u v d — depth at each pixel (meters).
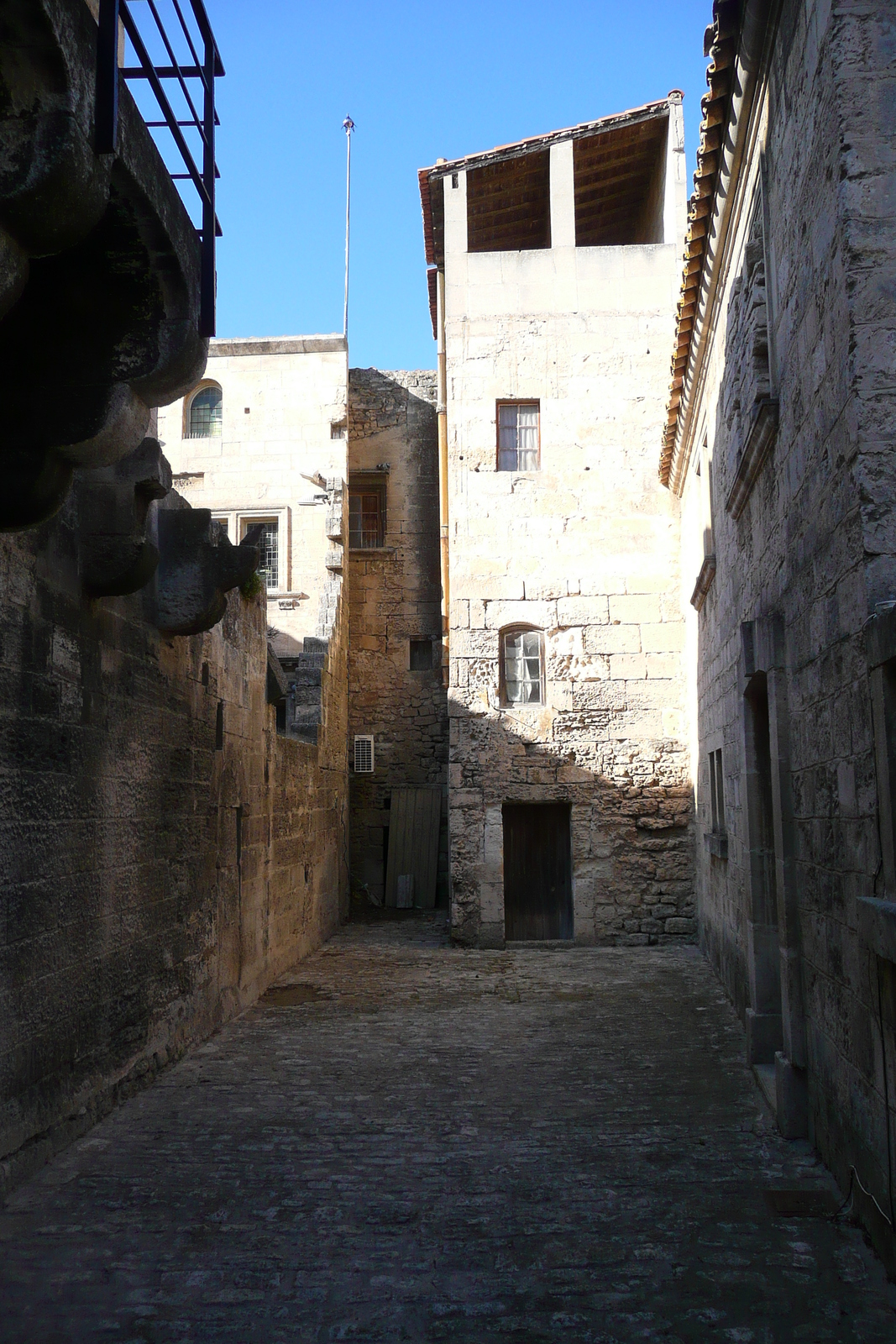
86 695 5.92
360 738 18.11
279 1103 6.36
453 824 14.25
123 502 5.90
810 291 5.10
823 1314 3.69
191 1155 5.39
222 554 7.20
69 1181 4.99
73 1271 4.04
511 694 14.72
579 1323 3.64
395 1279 3.99
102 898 6.09
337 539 17.70
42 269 4.33
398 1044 7.96
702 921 13.05
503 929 13.92
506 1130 5.82
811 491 5.15
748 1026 7.18
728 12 5.99
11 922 4.94
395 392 19.20
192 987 7.88
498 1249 4.26
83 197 3.27
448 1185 4.98
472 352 15.19
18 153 3.12
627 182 16.97
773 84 5.98
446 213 15.38
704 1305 3.76
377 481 19.02
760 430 6.29
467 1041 8.08
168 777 7.36
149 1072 6.78
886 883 3.93
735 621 8.58
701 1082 6.76
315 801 13.75
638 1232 4.41
